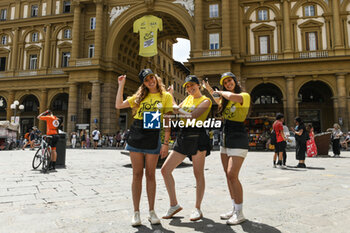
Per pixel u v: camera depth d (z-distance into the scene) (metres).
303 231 2.79
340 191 4.88
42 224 3.07
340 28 24.00
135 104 3.36
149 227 2.96
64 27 32.47
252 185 5.54
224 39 24.61
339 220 3.15
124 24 28.70
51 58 32.31
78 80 28.33
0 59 34.19
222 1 25.14
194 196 4.55
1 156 13.32
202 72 24.53
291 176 6.76
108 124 27.83
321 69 23.78
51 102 32.06
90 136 27.19
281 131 8.61
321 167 8.65
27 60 33.22
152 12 27.98
